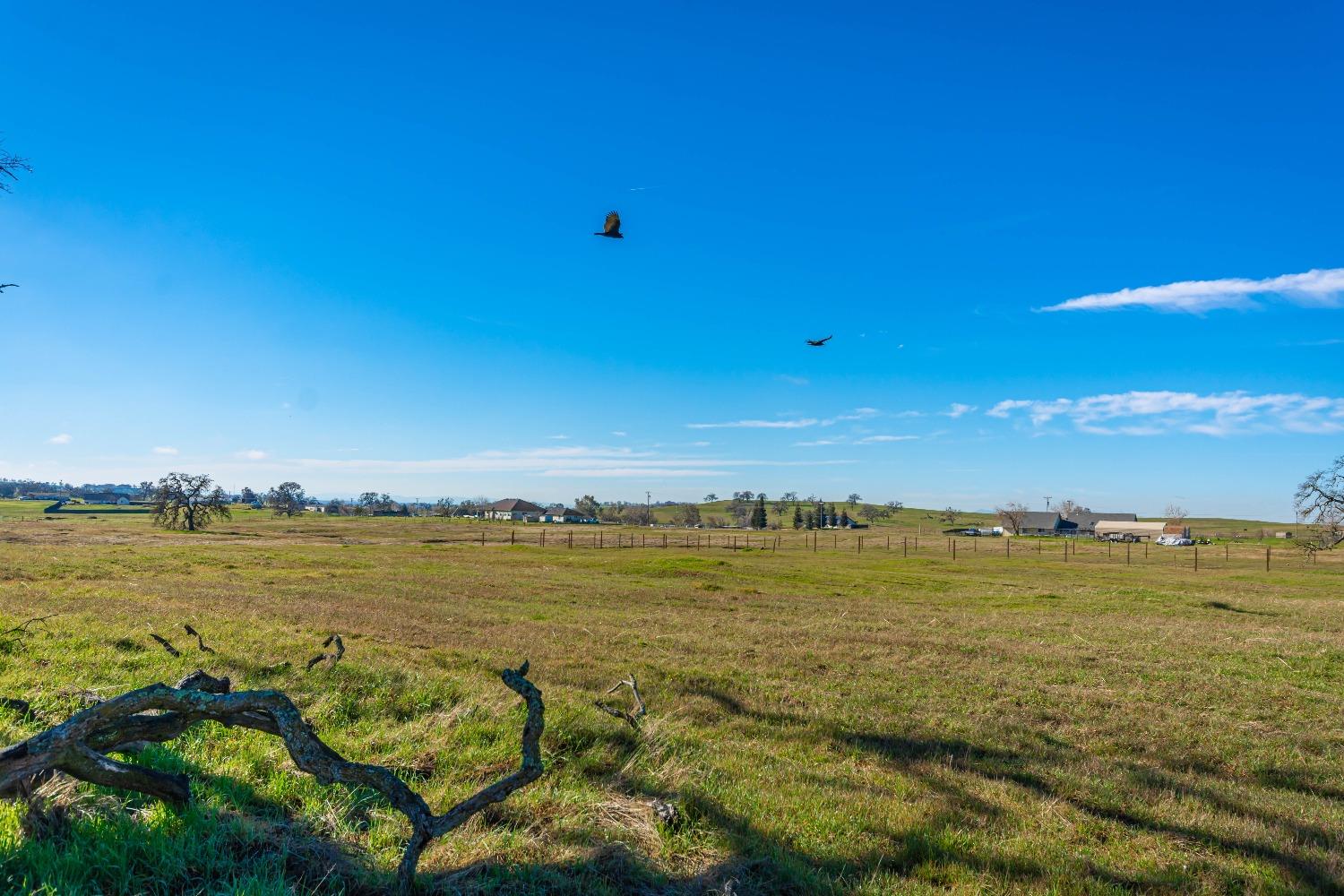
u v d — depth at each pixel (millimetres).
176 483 93062
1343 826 7789
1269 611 32344
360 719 9094
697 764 8195
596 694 12008
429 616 21906
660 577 42281
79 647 12555
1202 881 6168
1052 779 8977
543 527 148750
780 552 78312
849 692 13891
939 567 58781
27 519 112500
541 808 6375
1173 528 135875
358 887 4844
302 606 22344
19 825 4910
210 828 5230
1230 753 10836
